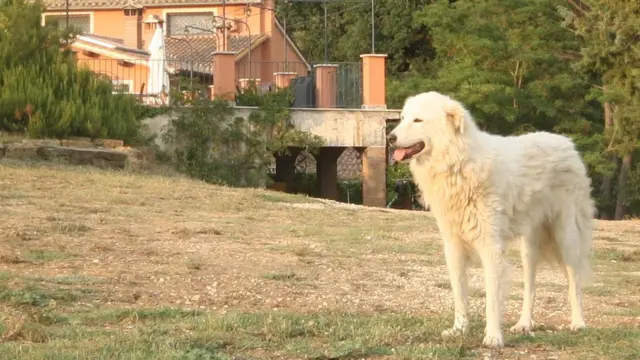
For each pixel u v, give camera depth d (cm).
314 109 3250
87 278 1176
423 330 940
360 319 993
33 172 2267
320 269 1341
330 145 3269
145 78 3969
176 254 1386
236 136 3139
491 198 898
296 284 1220
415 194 3388
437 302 1145
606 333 955
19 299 1031
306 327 934
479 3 4081
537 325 1012
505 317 1084
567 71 4003
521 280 1351
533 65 3984
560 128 4003
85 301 1062
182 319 976
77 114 2842
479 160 896
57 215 1700
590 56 2752
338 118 3269
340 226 1866
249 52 4488
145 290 1134
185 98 3164
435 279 1312
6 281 1122
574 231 1003
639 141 3350
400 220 2019
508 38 4047
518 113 3928
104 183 2192
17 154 2566
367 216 2059
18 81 2852
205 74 3966
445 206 905
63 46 3128
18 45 2936
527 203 948
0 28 2970
